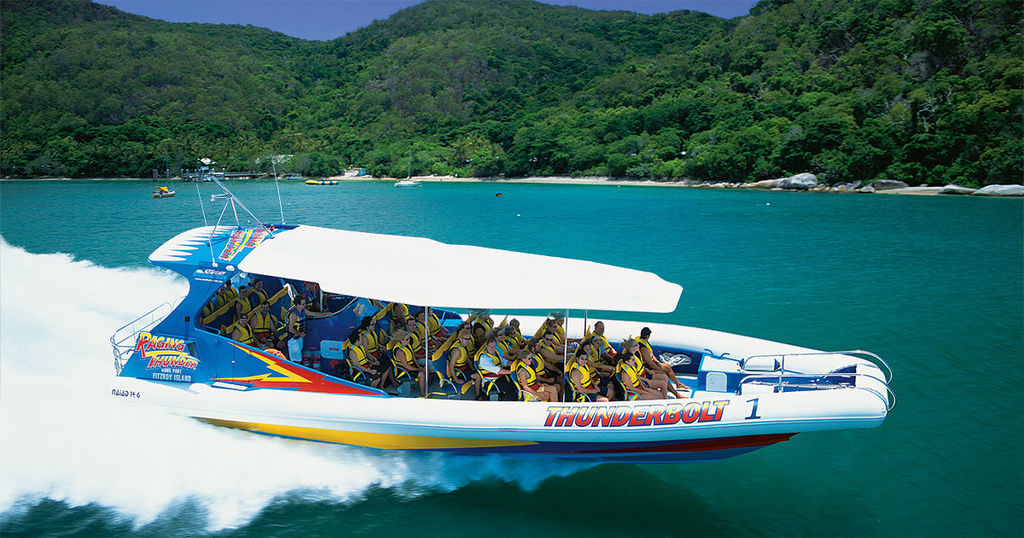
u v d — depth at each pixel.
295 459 6.79
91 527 5.79
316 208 47.81
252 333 7.23
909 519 6.24
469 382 7.08
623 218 38.62
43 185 85.94
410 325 7.57
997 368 10.33
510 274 6.69
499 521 6.09
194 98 141.00
